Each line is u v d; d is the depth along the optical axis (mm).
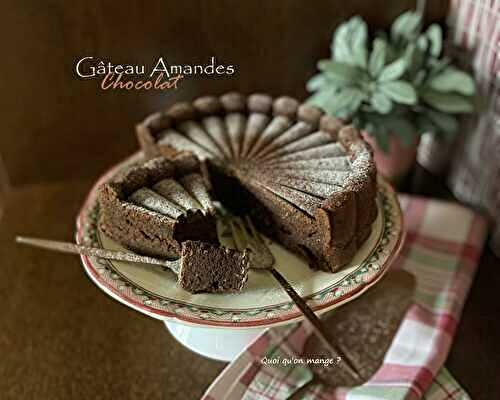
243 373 583
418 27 721
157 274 580
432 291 645
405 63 665
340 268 587
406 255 679
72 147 781
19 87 723
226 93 762
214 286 564
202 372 606
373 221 616
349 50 694
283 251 621
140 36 704
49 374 607
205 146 665
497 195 694
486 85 688
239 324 543
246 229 636
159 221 569
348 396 567
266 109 700
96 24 689
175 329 628
